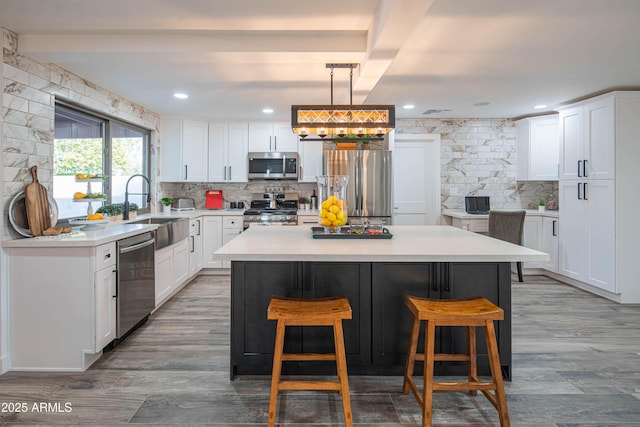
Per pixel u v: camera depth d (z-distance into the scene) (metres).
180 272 4.25
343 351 1.82
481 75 3.47
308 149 5.45
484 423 1.92
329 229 2.77
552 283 4.70
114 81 3.51
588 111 4.11
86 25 2.47
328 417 1.97
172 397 2.14
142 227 3.16
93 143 3.80
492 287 2.30
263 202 5.64
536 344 2.87
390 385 2.28
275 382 1.82
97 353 2.61
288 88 3.79
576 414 1.98
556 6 2.19
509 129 5.57
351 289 2.31
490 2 2.14
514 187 5.59
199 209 5.60
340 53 2.68
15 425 1.88
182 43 2.64
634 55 2.97
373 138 3.60
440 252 2.06
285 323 1.82
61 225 3.15
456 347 2.33
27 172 2.66
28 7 2.23
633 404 2.07
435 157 5.57
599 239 4.00
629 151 3.79
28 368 2.47
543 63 3.15
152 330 3.16
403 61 3.09
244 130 5.43
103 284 2.56
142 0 2.15
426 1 1.81
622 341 2.92
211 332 3.12
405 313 2.32
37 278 2.46
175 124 5.15
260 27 2.51
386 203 5.03
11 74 2.53
